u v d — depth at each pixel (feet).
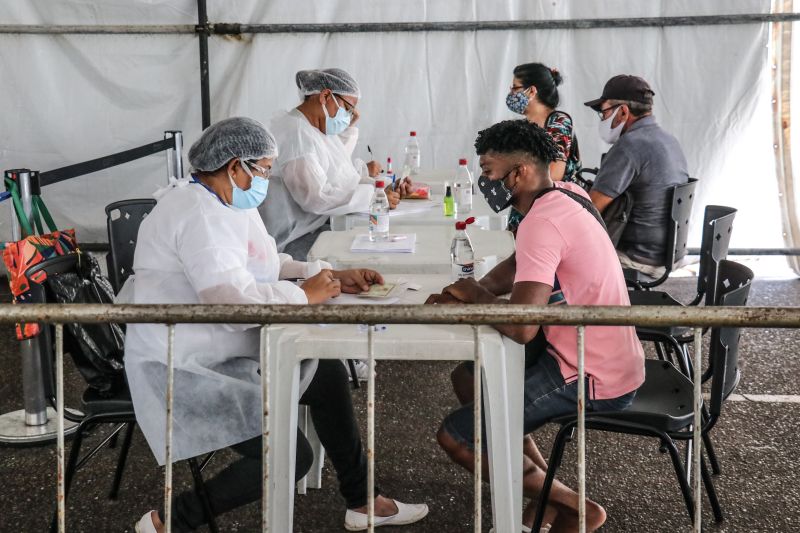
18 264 9.07
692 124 19.65
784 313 5.90
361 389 13.52
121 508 10.14
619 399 8.33
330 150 15.28
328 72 14.82
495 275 9.68
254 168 8.50
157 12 18.93
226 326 8.30
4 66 18.88
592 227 8.09
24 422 12.18
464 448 8.32
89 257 9.56
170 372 6.34
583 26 19.31
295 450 7.85
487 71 19.71
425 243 11.28
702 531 9.57
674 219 13.16
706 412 8.80
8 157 19.33
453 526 9.71
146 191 19.71
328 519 9.89
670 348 13.30
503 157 8.34
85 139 19.38
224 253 8.21
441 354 7.43
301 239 14.85
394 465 11.10
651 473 10.86
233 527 9.67
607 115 13.75
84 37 18.94
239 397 8.23
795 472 10.85
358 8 19.31
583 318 6.06
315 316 6.16
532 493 8.81
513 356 7.60
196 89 19.36
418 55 19.63
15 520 9.95
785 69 19.12
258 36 19.24
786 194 19.69
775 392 13.34
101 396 8.86
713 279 10.11
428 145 20.15
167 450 6.43
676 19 19.08
